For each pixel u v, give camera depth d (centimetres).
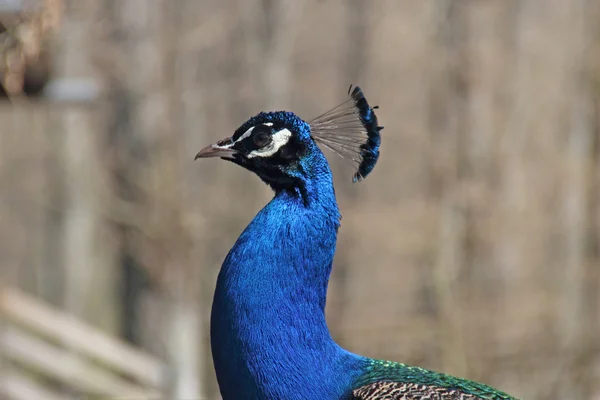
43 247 2670
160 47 1597
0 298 1223
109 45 1537
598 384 1809
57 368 1260
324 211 512
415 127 2452
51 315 1248
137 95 1549
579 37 2308
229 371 499
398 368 529
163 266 1512
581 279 2077
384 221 2003
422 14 2497
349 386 513
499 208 2017
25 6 838
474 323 1773
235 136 532
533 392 1761
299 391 495
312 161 518
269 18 2161
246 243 502
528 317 1850
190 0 2014
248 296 493
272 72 2177
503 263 1970
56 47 942
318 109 2631
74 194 1989
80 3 1480
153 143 1554
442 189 2042
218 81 2167
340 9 2597
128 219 1532
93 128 1886
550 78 2302
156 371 1298
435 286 1875
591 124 2217
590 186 2131
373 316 2048
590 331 1959
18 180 2859
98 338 1259
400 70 2559
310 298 502
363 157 540
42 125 2414
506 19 2362
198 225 1617
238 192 2039
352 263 2358
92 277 2034
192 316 1520
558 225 2094
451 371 1720
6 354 1319
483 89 2248
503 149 2175
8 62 855
